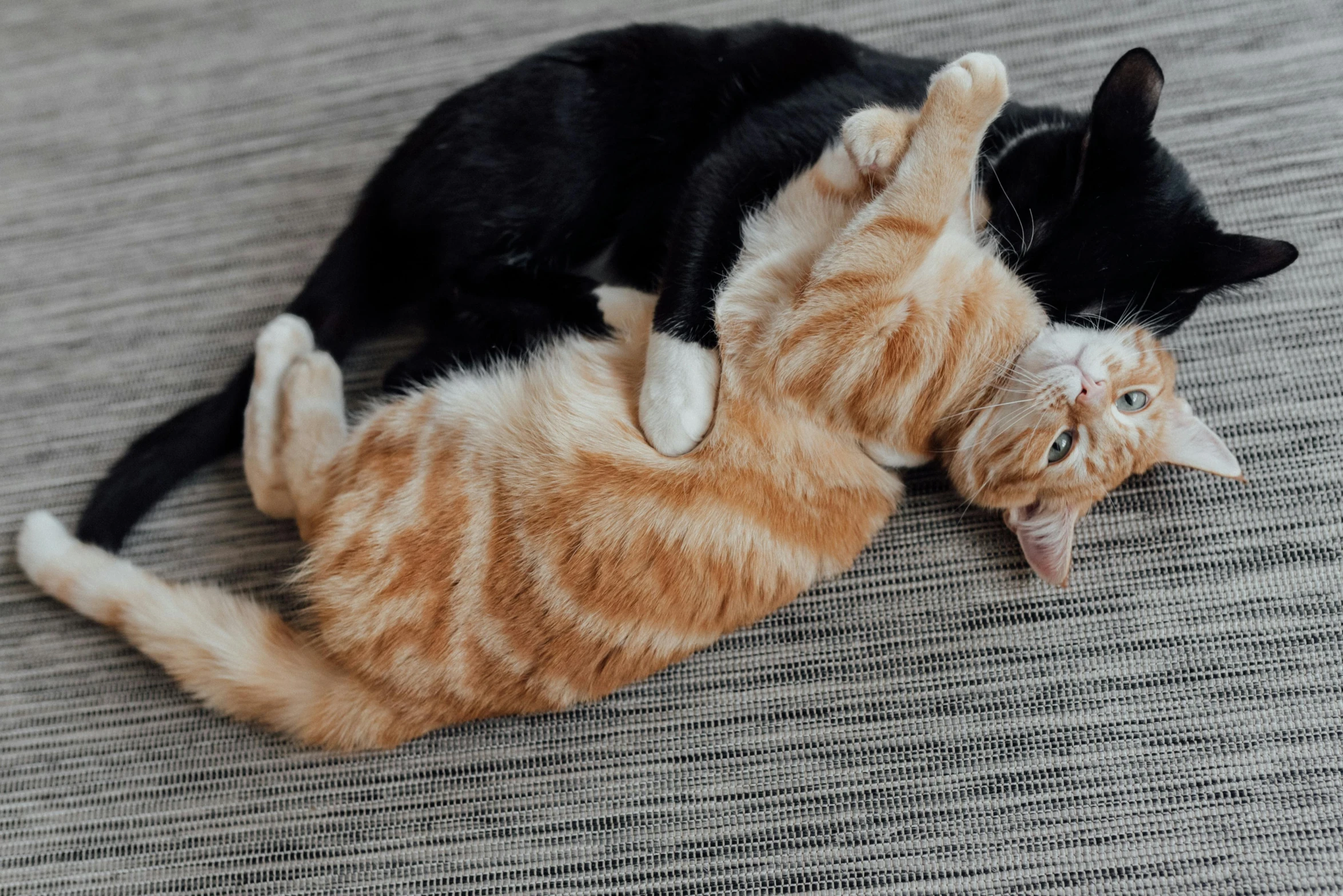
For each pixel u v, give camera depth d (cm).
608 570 127
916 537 133
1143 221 126
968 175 125
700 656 133
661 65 133
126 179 145
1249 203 137
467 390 130
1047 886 128
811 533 129
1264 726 129
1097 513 133
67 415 140
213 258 142
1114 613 132
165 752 133
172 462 135
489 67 145
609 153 133
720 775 131
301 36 147
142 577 133
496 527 127
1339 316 134
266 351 133
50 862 132
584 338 133
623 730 132
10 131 147
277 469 133
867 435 129
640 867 130
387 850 131
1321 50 139
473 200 133
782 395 128
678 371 127
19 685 135
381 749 133
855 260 125
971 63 123
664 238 135
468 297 134
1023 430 128
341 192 143
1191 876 128
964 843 129
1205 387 134
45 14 149
